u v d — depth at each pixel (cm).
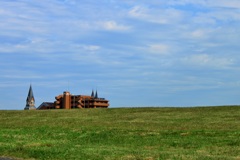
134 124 3725
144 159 1772
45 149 2141
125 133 2988
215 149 2164
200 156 1842
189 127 3369
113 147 2309
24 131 3262
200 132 2948
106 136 2853
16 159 1892
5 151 2120
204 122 3766
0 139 2722
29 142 2550
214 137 2670
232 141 2461
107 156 1870
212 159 1741
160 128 3322
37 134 3047
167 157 1811
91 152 2014
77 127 3525
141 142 2547
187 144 2403
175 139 2630
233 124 3534
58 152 2017
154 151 2067
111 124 3784
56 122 4100
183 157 1805
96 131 3131
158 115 4641
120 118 4412
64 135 2964
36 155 1964
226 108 5097
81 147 2284
